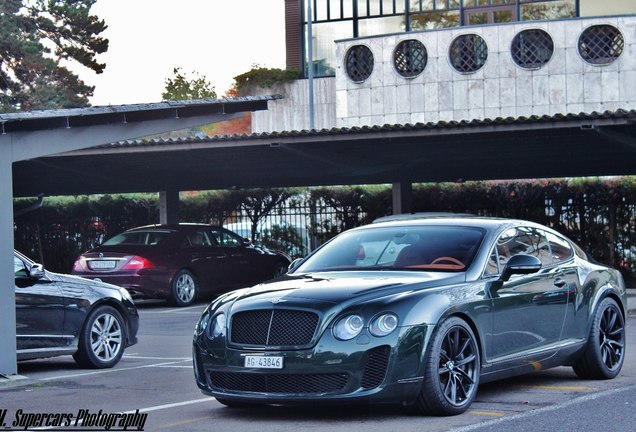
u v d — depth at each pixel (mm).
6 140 11953
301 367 8281
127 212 30938
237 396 8562
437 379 8422
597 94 31734
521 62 32625
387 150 21828
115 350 13148
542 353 9836
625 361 12133
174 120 14273
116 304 13266
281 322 8438
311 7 39406
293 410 9109
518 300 9516
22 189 27625
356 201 29000
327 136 20141
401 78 34031
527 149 21625
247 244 24719
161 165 23844
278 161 23156
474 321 8914
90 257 22312
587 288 10602
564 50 32062
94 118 12961
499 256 9602
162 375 12031
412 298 8484
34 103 52312
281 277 9703
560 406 8953
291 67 41969
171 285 22516
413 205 27781
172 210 27438
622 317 11117
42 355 12312
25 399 10383
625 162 24031
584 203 26219
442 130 19312
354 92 34781
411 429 8031
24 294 12102
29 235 31641
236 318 8648
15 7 55469
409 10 36625
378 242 9945
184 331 17500
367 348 8211
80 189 27828
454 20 35469
